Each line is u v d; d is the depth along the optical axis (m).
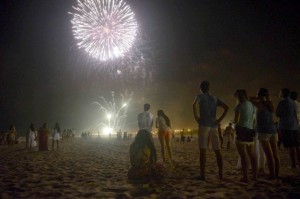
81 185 6.71
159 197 5.44
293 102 8.08
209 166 9.66
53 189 6.24
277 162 7.02
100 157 14.05
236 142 6.70
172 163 10.37
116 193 5.84
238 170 8.49
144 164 7.50
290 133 8.10
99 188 6.33
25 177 7.89
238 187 6.09
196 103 7.05
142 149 7.64
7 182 7.08
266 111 6.98
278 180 6.71
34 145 21.89
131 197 5.46
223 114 7.02
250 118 6.73
